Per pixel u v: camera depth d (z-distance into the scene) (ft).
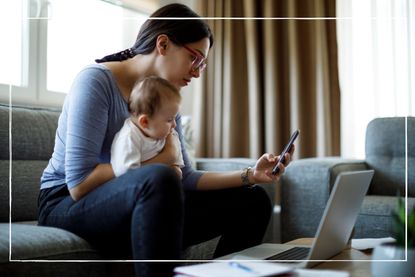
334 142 9.21
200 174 4.92
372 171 3.78
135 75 4.50
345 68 9.01
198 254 5.05
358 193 3.56
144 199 3.14
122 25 8.27
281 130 9.31
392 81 8.95
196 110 9.20
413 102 8.89
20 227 3.92
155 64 4.48
